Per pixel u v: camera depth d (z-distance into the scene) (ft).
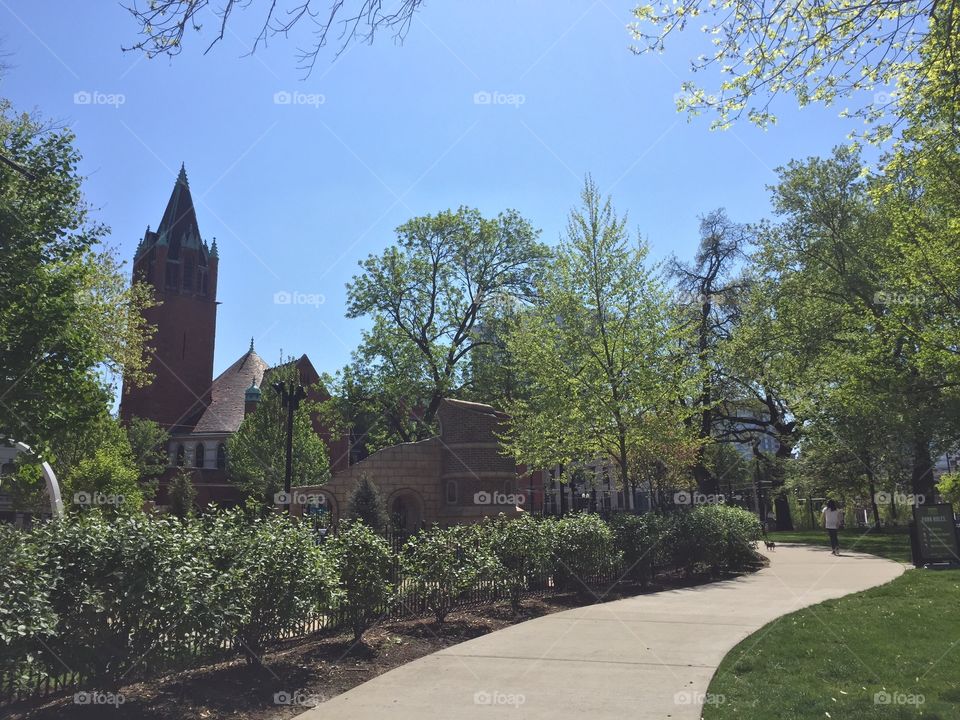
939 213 68.49
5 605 17.37
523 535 41.01
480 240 141.79
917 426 70.44
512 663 26.37
